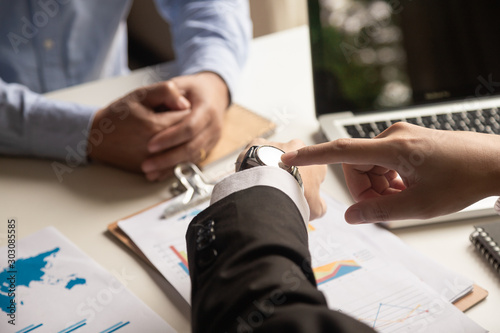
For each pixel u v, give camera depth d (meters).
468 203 0.60
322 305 0.43
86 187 0.83
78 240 0.73
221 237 0.50
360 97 0.89
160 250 0.69
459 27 0.87
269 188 0.55
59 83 1.31
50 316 0.60
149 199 0.81
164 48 2.18
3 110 0.89
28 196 0.82
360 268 0.64
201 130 0.86
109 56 1.35
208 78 0.97
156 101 0.88
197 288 0.48
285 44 1.22
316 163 0.60
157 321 0.59
